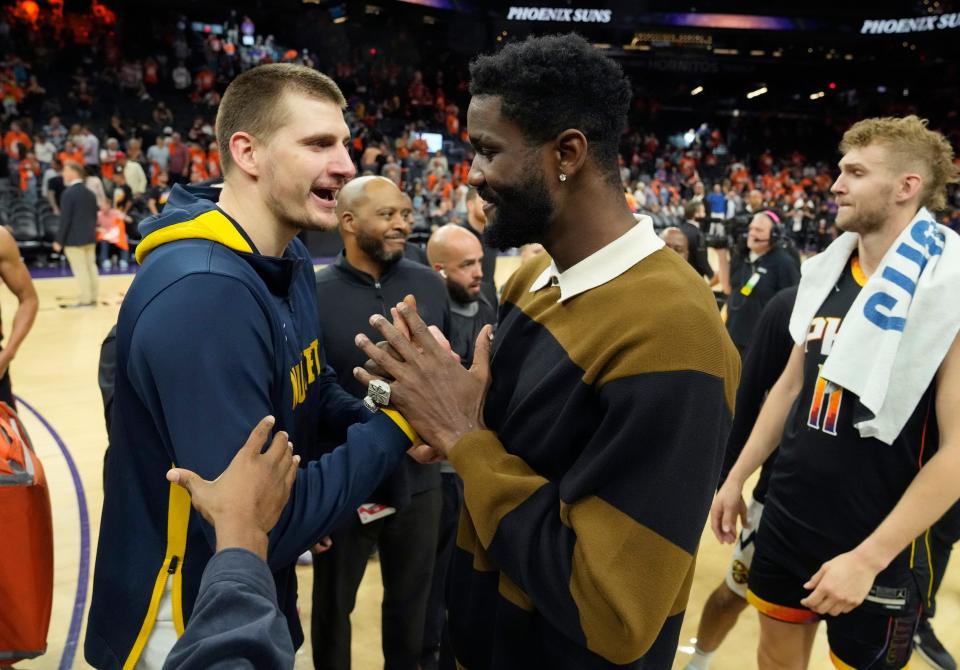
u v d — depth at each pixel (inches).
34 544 70.8
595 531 36.9
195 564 45.6
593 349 39.4
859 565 57.0
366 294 85.0
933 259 60.1
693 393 36.8
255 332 42.7
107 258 404.2
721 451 38.4
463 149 741.3
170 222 44.8
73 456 155.9
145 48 655.8
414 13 836.6
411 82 830.5
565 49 38.5
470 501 40.6
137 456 45.7
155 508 45.7
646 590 36.4
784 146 1011.9
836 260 67.9
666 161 896.9
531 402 41.6
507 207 40.3
